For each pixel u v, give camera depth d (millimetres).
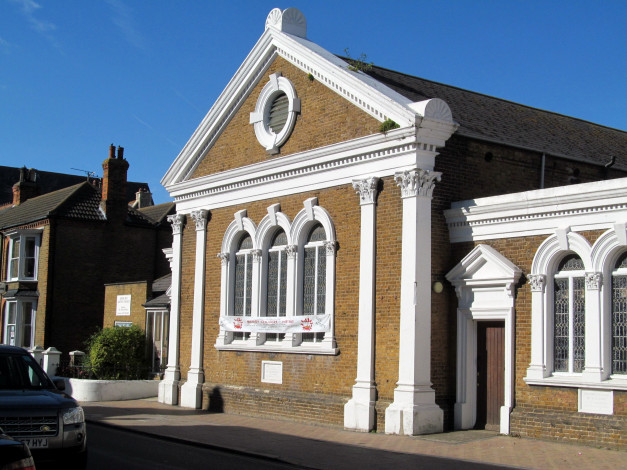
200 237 22250
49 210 33438
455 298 16500
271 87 20172
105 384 24016
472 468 12117
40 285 33219
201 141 22359
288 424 17891
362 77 18000
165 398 22828
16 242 34844
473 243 16281
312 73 19000
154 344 26562
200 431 16734
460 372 16219
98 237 34031
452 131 16500
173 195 23391
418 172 16109
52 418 10586
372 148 16953
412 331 15805
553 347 14852
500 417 15547
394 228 16531
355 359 17125
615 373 13891
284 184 19516
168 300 25891
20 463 6973
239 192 21047
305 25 20359
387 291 16516
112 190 34594
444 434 15578
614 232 13891
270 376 19438
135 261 34906
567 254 14812
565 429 14242
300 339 18906
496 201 15766
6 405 10406
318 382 18000
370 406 16359
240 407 20109
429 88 21234
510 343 15297
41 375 11953
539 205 15047
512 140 18656
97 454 13633
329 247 17891
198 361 21828
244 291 20781
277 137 19734
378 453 13688
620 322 13906
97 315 33594
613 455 12938
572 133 23297
